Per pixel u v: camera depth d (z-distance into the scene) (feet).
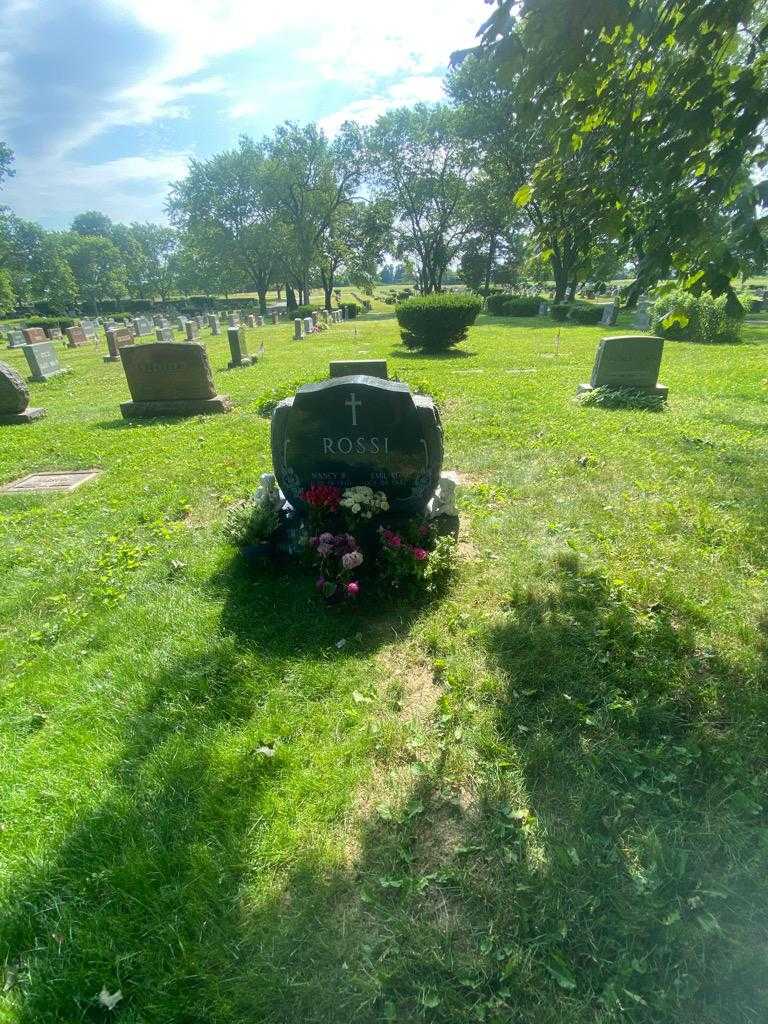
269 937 5.93
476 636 10.57
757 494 16.66
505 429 24.77
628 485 17.94
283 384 37.22
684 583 11.95
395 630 11.05
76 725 9.07
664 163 9.78
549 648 10.02
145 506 18.53
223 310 197.67
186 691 9.55
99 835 7.08
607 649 10.04
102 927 6.10
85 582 13.88
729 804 7.17
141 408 32.81
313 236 159.63
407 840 6.91
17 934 6.13
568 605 11.31
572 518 15.55
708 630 10.40
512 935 5.87
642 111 10.48
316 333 92.84
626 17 9.21
